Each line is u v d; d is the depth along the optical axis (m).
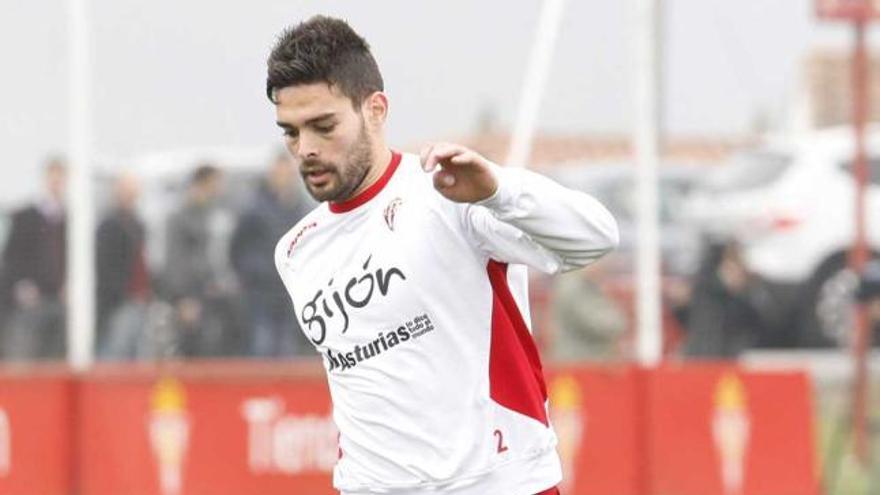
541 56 39.03
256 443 37.16
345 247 17.58
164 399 37.09
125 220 38.22
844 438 42.81
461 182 15.93
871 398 43.72
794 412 38.28
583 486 37.69
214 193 38.72
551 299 39.91
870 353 44.69
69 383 37.03
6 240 38.19
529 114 39.00
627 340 39.69
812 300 46.72
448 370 17.33
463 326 17.31
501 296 17.41
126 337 38.19
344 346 17.64
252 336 38.72
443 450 17.41
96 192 38.16
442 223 17.19
